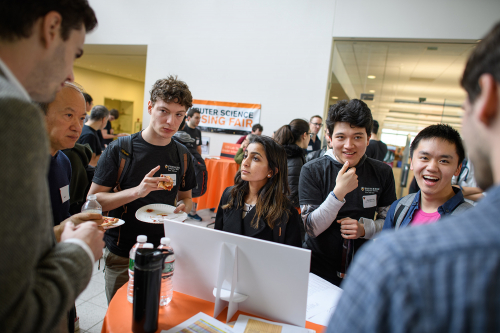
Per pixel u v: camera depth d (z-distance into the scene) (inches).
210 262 38.9
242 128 217.3
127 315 37.3
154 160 62.4
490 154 14.2
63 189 51.1
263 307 37.3
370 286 12.9
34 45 22.0
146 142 62.5
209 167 170.6
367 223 54.1
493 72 13.5
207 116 224.2
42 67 23.1
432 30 174.4
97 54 301.4
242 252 36.5
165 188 62.1
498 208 12.7
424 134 46.1
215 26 218.7
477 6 167.6
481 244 11.9
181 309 38.9
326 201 53.2
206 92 223.5
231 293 36.3
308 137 104.6
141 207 57.7
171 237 40.7
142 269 32.3
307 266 34.0
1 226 16.4
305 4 197.5
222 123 221.5
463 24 169.9
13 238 16.8
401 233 14.0
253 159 53.7
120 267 60.4
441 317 11.5
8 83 18.9
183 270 40.9
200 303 40.4
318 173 60.5
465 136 15.7
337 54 202.7
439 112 207.5
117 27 241.0
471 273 11.5
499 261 11.4
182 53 227.3
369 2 184.2
